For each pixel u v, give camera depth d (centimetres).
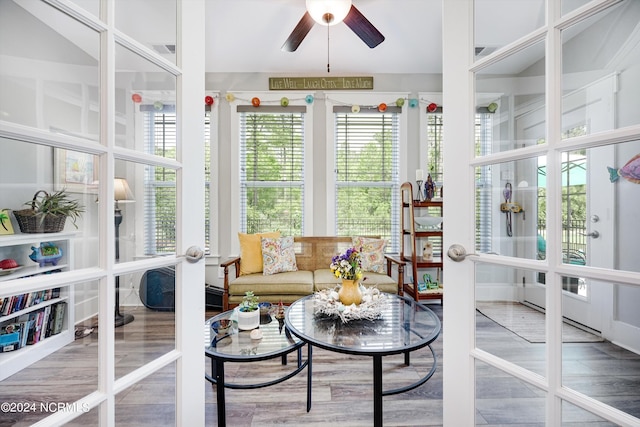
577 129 75
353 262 166
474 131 91
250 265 294
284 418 142
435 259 308
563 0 74
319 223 335
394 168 339
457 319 92
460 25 91
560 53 74
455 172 92
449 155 93
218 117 332
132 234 84
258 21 269
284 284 265
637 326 77
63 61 69
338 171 338
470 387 89
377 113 335
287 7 254
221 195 333
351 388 166
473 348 90
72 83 70
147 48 82
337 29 278
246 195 338
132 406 79
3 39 64
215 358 128
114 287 74
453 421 92
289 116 337
